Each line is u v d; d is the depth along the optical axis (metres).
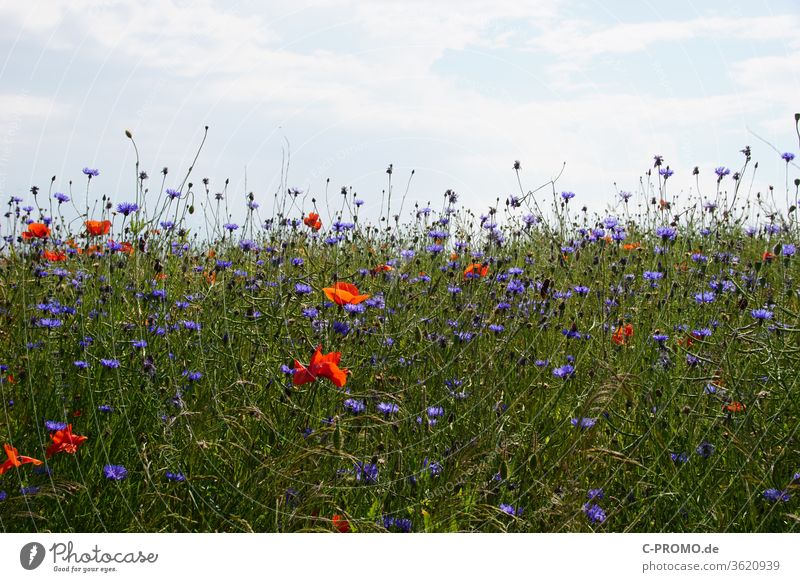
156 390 1.88
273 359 2.04
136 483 1.76
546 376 2.10
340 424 1.77
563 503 1.72
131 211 2.26
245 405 1.84
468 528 1.73
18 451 1.77
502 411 1.94
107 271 2.28
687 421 1.89
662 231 2.44
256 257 2.49
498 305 2.23
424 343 2.16
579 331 2.27
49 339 2.01
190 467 1.78
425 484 1.78
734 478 1.76
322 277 2.23
